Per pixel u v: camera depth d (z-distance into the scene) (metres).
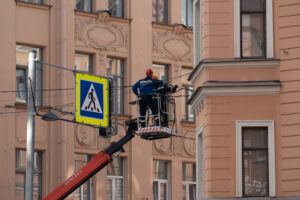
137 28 58.38
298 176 39.78
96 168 38.97
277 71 40.72
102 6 57.19
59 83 55.06
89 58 56.72
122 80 57.81
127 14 58.28
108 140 56.66
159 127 38.75
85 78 39.03
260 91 40.62
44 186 54.44
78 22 56.19
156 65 59.25
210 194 40.53
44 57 55.06
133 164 57.44
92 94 39.19
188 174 59.69
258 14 41.34
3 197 52.88
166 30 59.53
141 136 39.56
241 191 40.34
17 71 54.28
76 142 55.53
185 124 59.56
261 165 40.53
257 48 41.22
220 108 40.97
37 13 54.97
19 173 53.88
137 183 57.47
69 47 55.62
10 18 54.00
